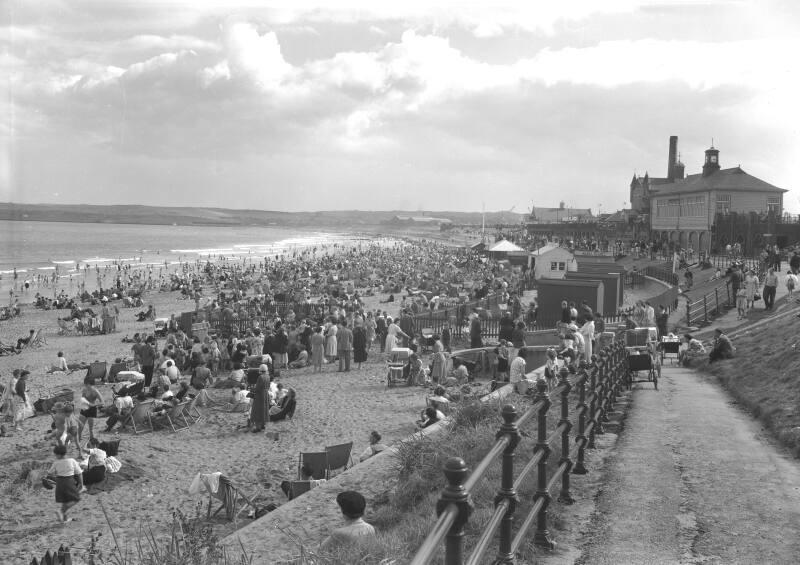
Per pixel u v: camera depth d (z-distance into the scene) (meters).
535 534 6.18
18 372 22.41
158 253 166.38
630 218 141.75
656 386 16.12
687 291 44.50
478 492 7.46
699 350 23.67
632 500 7.44
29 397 25.75
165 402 20.98
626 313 37.31
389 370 24.94
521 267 81.12
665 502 7.36
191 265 129.12
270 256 167.50
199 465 16.66
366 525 6.96
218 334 38.19
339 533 6.82
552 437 6.54
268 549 8.05
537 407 5.68
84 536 12.32
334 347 30.36
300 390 24.86
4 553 11.55
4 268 121.00
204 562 7.10
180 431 19.89
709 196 78.50
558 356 20.28
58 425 17.12
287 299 57.00
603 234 141.00
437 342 24.47
